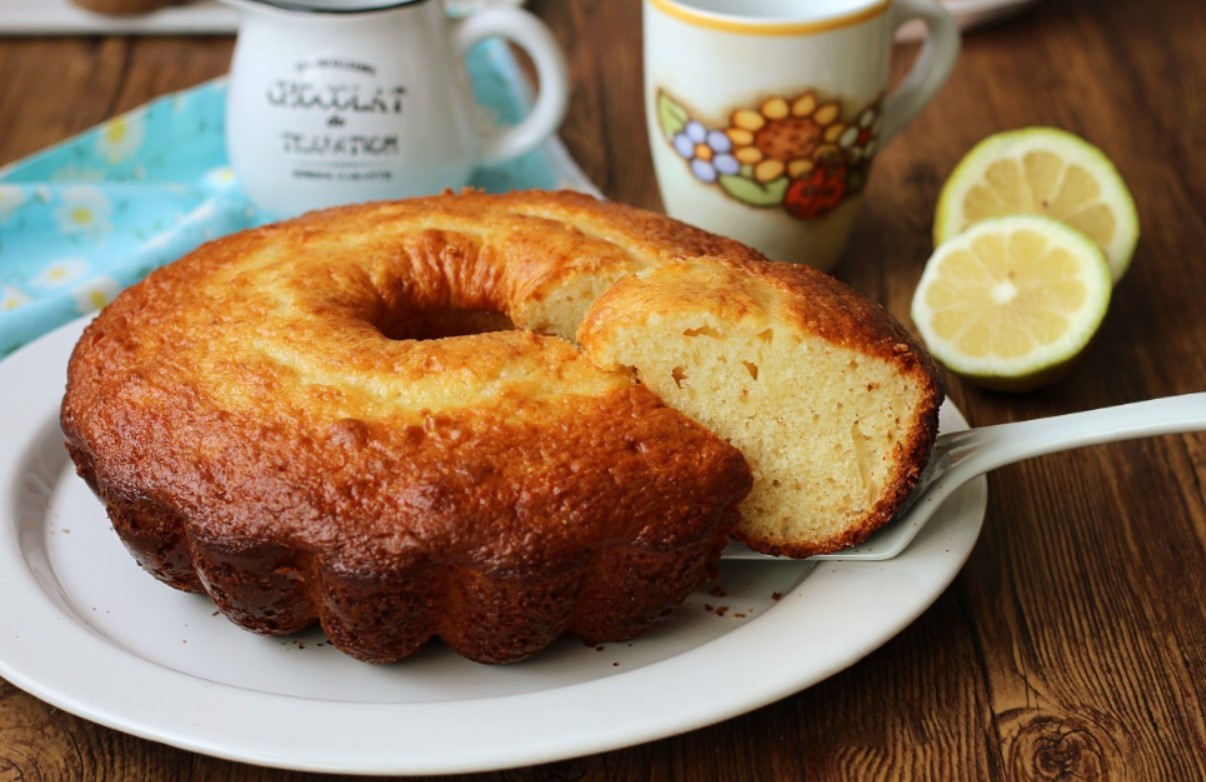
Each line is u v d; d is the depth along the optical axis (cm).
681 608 55
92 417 55
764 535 56
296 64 69
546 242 58
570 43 90
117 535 57
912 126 82
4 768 52
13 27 90
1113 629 56
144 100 85
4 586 55
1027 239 66
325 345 54
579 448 53
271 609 53
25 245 74
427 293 58
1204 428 55
